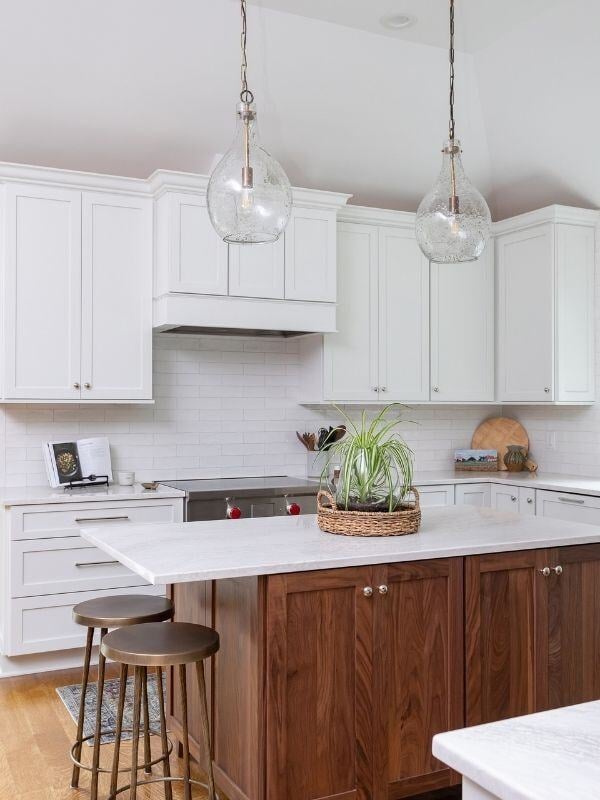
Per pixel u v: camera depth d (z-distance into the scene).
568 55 4.78
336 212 5.27
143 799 3.08
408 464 3.18
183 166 5.21
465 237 2.78
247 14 4.48
